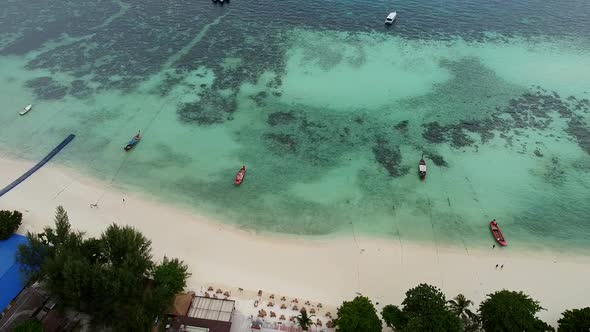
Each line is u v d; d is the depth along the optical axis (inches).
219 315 1831.9
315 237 2332.7
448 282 2121.1
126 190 2539.4
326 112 3260.3
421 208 2524.6
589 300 2069.4
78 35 4065.0
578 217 2522.1
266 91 3437.5
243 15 4571.9
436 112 3324.3
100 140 2886.3
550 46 4279.0
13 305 1847.9
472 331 1770.4
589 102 3501.5
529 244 2348.7
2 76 3449.8
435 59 3996.1
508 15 4867.1
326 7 4840.1
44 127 2965.1
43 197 2442.2
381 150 2935.5
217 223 2377.0
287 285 2070.6
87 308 1706.4
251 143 2930.6
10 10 4461.1
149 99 3280.0
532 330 1700.3
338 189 2620.6
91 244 1892.2
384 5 4948.3
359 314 1733.5
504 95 3555.6
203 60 3786.9
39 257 1846.7
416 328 1633.9
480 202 2583.7
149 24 4315.9
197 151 2844.5
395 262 2212.1
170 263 1935.3
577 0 5246.1
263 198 2541.8
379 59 3946.9
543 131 3169.3
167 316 1814.7
